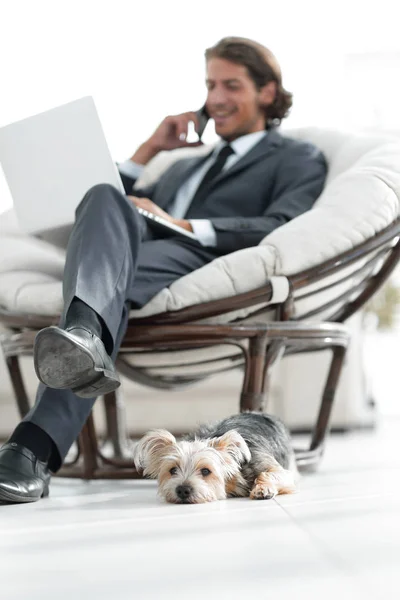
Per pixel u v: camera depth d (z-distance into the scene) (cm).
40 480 161
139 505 153
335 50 501
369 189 203
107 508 148
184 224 210
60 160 205
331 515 130
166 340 191
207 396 384
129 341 192
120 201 178
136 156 252
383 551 99
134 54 480
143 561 97
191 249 208
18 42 475
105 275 165
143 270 198
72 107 204
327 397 221
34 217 208
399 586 81
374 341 535
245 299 191
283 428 184
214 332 189
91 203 176
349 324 387
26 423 165
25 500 156
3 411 374
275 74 251
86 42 478
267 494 158
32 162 207
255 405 194
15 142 207
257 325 190
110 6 479
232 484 165
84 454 207
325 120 497
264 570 90
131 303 188
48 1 475
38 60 476
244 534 114
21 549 107
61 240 215
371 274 225
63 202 205
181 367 215
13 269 216
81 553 103
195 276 194
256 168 237
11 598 81
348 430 393
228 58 248
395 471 214
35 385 363
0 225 235
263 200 235
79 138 204
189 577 88
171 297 190
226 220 212
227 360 215
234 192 235
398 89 514
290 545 105
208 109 252
